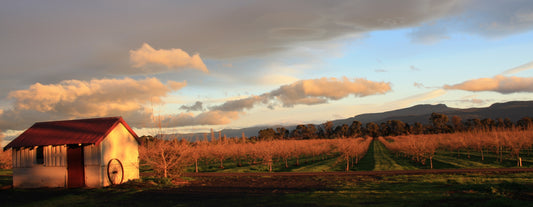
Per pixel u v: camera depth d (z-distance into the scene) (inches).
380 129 6988.2
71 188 875.4
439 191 684.1
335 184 896.9
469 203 538.6
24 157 935.7
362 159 2090.3
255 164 1868.8
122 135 987.3
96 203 657.0
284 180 1031.0
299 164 1862.7
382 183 882.1
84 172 894.4
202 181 1031.0
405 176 1029.8
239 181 1023.0
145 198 705.0
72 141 885.8
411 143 1797.5
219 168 1689.2
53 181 907.4
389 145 2640.3
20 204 668.1
